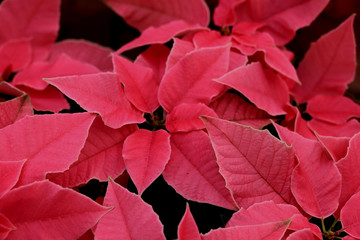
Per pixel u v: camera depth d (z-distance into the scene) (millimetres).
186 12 735
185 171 613
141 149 612
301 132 658
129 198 563
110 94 623
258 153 588
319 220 628
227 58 655
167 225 648
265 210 579
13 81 705
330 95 715
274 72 689
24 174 567
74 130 585
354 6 767
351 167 602
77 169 604
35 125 580
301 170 596
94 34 831
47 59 750
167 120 642
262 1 716
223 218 629
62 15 821
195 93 650
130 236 556
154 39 682
